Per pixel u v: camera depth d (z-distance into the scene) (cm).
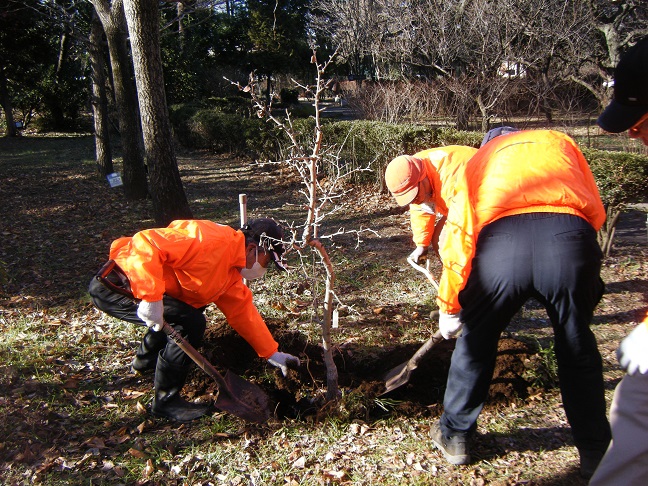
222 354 404
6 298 547
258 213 896
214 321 467
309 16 2314
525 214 251
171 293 322
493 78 1283
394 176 350
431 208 388
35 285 583
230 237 322
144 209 930
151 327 312
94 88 1153
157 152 737
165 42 2181
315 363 403
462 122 1313
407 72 1642
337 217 848
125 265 319
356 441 316
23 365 397
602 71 1422
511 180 256
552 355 378
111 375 389
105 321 480
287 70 2350
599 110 1305
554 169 253
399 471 291
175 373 329
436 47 1403
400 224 790
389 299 515
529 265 247
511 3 1294
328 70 2261
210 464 298
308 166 308
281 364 352
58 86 2216
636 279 544
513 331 445
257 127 1316
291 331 439
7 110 2027
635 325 448
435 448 308
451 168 353
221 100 2056
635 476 188
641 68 193
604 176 530
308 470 293
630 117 203
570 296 246
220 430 325
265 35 2230
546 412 342
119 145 1814
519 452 304
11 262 661
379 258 635
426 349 343
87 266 646
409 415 340
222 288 326
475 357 272
